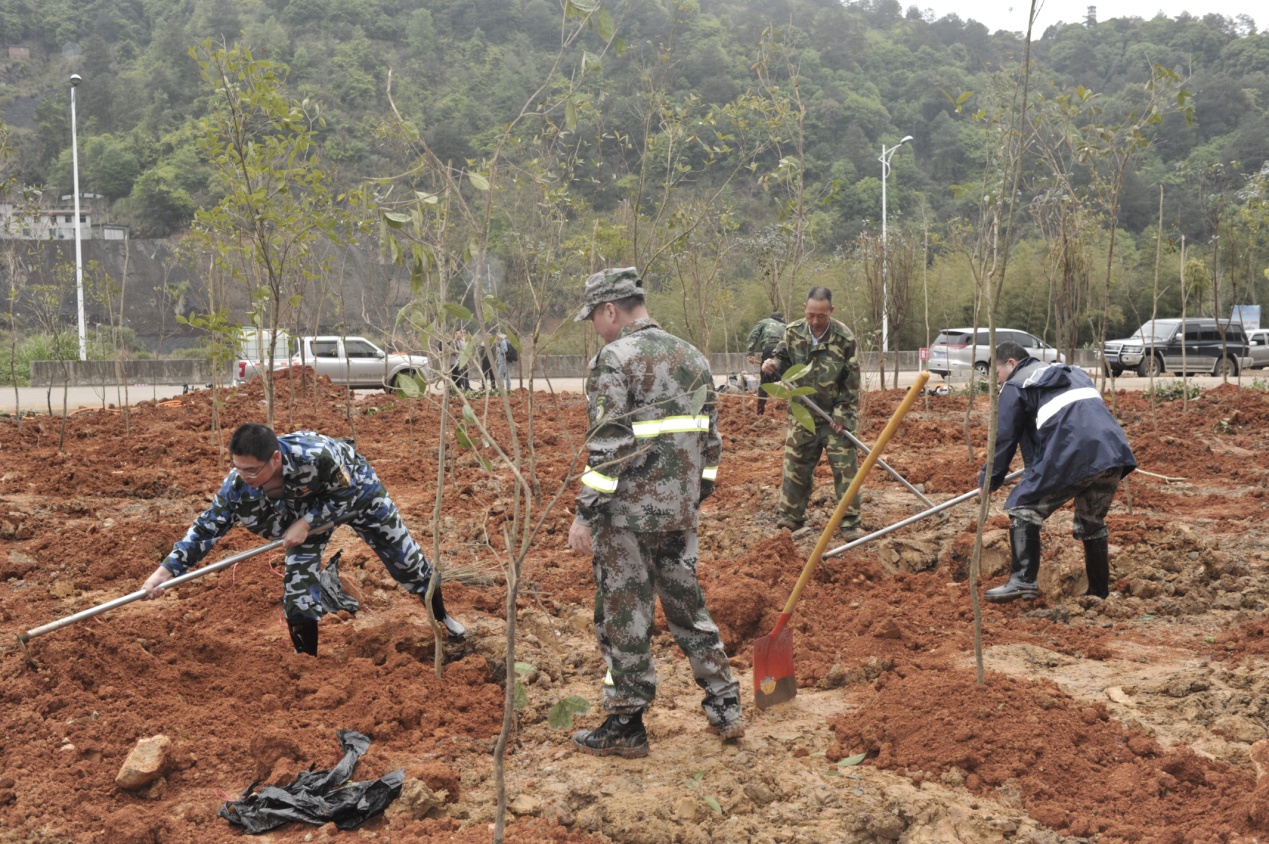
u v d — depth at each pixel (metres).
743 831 3.38
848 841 3.37
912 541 6.67
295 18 89.25
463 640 5.12
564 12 3.31
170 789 3.70
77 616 4.44
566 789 3.66
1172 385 17.03
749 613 5.41
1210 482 9.02
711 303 18.95
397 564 4.81
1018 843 3.33
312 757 3.87
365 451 11.05
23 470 8.98
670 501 3.83
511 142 5.61
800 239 11.48
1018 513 5.64
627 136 10.43
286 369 16.77
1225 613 5.65
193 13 102.19
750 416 13.25
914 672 4.72
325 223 7.29
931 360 26.56
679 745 4.08
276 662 4.80
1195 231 50.19
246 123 7.21
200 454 10.10
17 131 85.38
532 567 6.43
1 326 27.66
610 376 3.72
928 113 74.69
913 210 60.28
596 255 7.79
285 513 4.57
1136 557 6.29
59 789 3.58
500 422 13.00
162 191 73.62
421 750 3.99
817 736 4.16
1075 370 5.72
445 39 81.06
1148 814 3.48
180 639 4.92
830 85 69.44
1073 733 3.92
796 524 7.28
